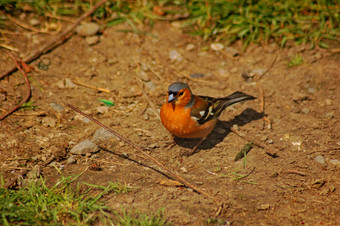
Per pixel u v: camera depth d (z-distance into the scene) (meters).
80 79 12.08
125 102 11.40
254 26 14.23
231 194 8.17
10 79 11.41
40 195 7.44
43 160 8.82
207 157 9.48
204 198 8.00
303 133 10.48
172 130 9.26
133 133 10.09
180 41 14.20
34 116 10.25
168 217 7.39
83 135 9.83
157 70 12.91
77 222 7.01
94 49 13.34
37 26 13.84
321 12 14.48
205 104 9.25
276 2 14.75
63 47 13.19
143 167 8.93
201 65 13.24
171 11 15.00
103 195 7.88
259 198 8.11
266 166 9.19
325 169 9.10
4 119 9.91
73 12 14.51
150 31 14.45
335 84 12.39
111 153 9.34
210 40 14.34
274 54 13.66
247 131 10.52
